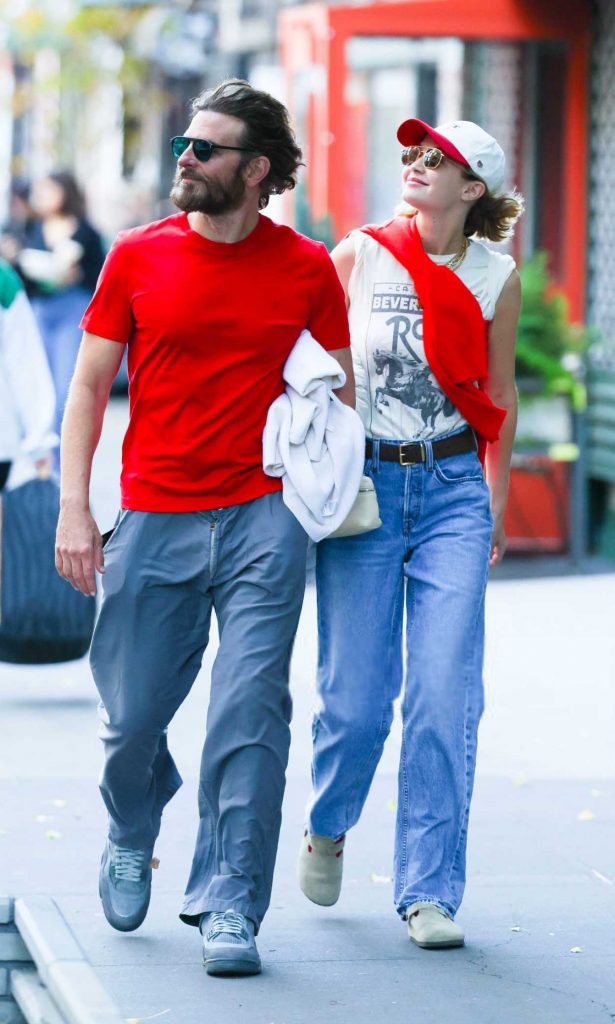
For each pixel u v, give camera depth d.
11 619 23.31
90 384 13.61
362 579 14.34
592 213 34.75
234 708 13.38
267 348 13.41
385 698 14.41
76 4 73.81
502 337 14.76
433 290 14.20
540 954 14.12
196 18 74.38
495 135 37.25
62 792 18.75
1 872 15.85
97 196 81.69
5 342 22.67
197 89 78.94
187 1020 12.49
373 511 14.01
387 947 14.20
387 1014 12.73
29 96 82.75
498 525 15.62
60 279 33.25
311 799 14.76
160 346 13.32
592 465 34.59
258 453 13.57
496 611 30.58
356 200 43.41
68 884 15.55
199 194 13.02
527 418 34.53
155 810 14.20
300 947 14.17
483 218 14.53
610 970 13.77
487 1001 13.05
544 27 33.94
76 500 13.59
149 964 13.61
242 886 13.51
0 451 22.84
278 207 38.69
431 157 14.13
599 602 31.48
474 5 33.56
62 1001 12.95
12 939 14.77
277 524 13.51
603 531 34.97
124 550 13.59
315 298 13.56
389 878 16.14
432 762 14.15
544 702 23.98
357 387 14.45
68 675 25.52
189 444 13.44
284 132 13.27
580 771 20.30
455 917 15.04
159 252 13.34
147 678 13.62
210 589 13.74
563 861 16.72
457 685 14.11
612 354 34.41
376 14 33.38
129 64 76.38
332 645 14.39
